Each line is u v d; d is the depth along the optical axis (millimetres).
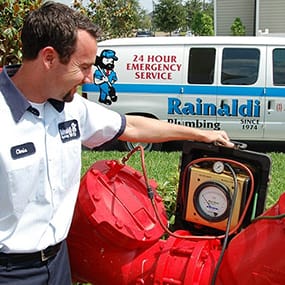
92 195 2008
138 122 2201
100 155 7629
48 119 1772
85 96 8406
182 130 2213
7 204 1707
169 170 6309
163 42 8133
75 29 1641
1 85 1697
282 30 22562
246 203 2025
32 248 1789
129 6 15750
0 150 1649
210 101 8078
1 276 1789
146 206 2152
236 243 1851
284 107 7988
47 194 1782
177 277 1945
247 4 23609
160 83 8156
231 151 2111
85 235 2102
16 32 3910
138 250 2080
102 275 2125
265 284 1702
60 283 1979
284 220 1742
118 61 8195
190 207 2160
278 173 6418
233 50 7949
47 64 1655
